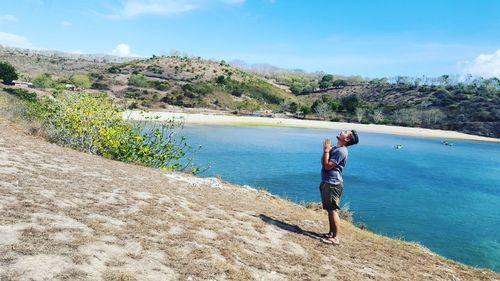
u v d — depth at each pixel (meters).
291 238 7.25
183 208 7.57
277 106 155.25
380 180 39.34
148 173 11.52
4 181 6.66
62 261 4.06
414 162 55.25
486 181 42.62
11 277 3.53
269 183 32.53
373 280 5.98
